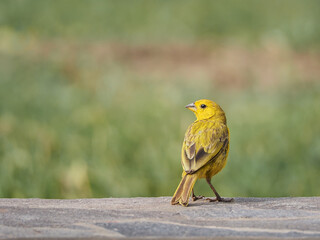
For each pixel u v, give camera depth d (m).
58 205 6.63
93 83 18.88
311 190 12.07
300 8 32.78
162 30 30.30
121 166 11.96
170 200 7.10
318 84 21.38
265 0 33.81
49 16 30.02
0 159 11.59
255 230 5.49
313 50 26.83
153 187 11.58
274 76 23.22
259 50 27.08
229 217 6.05
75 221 5.67
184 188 6.87
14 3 30.28
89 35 29.00
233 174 12.20
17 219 5.67
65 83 18.78
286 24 29.75
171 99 16.97
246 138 13.89
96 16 31.20
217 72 23.72
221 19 31.94
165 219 5.88
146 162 12.08
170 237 5.18
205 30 30.83
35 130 12.84
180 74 22.97
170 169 11.97
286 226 5.66
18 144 12.09
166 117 14.52
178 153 12.40
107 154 12.13
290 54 26.38
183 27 30.80
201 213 6.22
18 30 27.48
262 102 18.41
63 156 12.04
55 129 13.17
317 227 5.62
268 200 7.19
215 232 5.39
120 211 6.24
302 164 12.70
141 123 13.84
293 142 13.46
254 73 23.50
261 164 12.40
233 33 30.50
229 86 22.05
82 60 22.25
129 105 15.62
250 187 11.81
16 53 21.80
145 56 25.61
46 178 11.29
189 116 15.01
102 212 6.13
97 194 11.23
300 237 5.26
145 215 6.05
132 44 27.45
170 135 13.23
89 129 13.27
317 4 32.75
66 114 14.49
